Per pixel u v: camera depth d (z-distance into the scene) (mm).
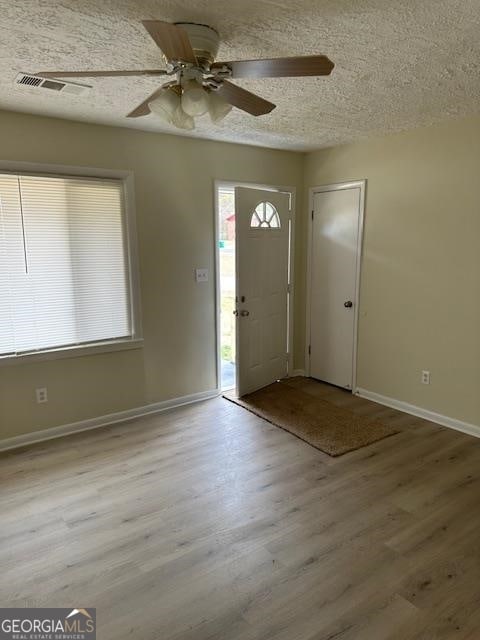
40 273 3178
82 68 2242
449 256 3400
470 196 3221
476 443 3252
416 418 3713
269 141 3949
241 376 4195
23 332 3174
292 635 1677
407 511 2447
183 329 3971
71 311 3352
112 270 3504
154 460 3025
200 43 1758
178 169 3738
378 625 1720
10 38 1891
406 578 1957
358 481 2752
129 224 3521
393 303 3855
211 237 4035
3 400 3146
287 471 2875
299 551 2131
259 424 3611
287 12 1678
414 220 3607
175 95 1834
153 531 2281
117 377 3645
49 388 3324
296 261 4734
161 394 3920
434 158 3408
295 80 2389
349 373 4359
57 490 2658
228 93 1900
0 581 1947
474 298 3279
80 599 1849
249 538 2227
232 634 1683
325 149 4312
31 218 3090
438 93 2621
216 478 2791
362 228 4035
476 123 3125
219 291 4164
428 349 3625
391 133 3656
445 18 1726
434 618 1750
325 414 3801
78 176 3242
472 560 2066
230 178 4074
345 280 4281
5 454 3111
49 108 2875
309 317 4750
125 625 1722
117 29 1817
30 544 2188
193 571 2004
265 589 1898
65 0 1576
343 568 2020
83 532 2273
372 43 1952
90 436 3400
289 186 4520
